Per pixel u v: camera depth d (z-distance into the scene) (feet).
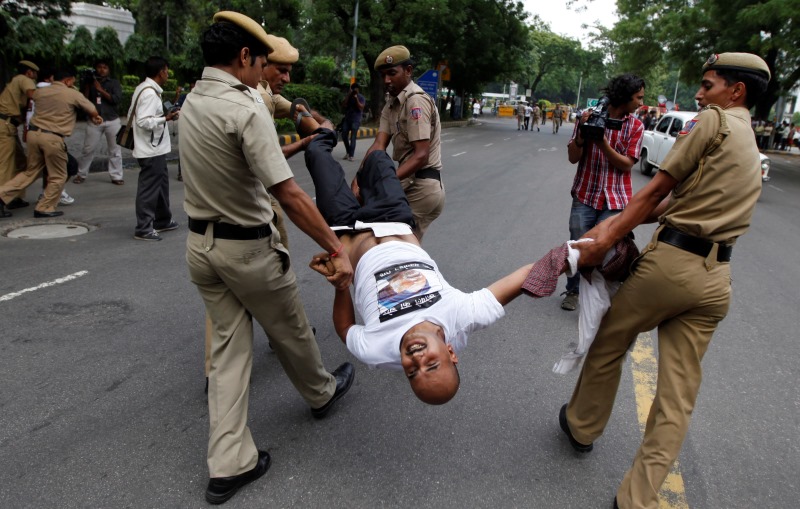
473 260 20.17
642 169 49.57
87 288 15.74
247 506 8.17
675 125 44.60
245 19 7.64
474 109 144.15
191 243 8.06
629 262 8.33
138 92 19.36
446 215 27.48
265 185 7.51
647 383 12.24
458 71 101.40
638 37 81.41
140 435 9.62
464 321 8.03
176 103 23.27
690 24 66.74
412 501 8.40
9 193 21.81
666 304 7.80
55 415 10.05
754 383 12.48
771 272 21.33
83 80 28.68
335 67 98.63
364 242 9.52
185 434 9.71
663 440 7.77
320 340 13.43
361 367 12.31
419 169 12.99
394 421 10.37
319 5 66.54
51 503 8.04
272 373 11.89
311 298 15.83
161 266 17.70
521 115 107.76
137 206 20.13
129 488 8.41
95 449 9.22
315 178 10.73
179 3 96.58
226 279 8.00
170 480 8.62
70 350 12.35
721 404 11.54
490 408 10.92
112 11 86.07
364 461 9.23
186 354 12.42
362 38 66.49
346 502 8.32
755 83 7.64
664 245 7.79
